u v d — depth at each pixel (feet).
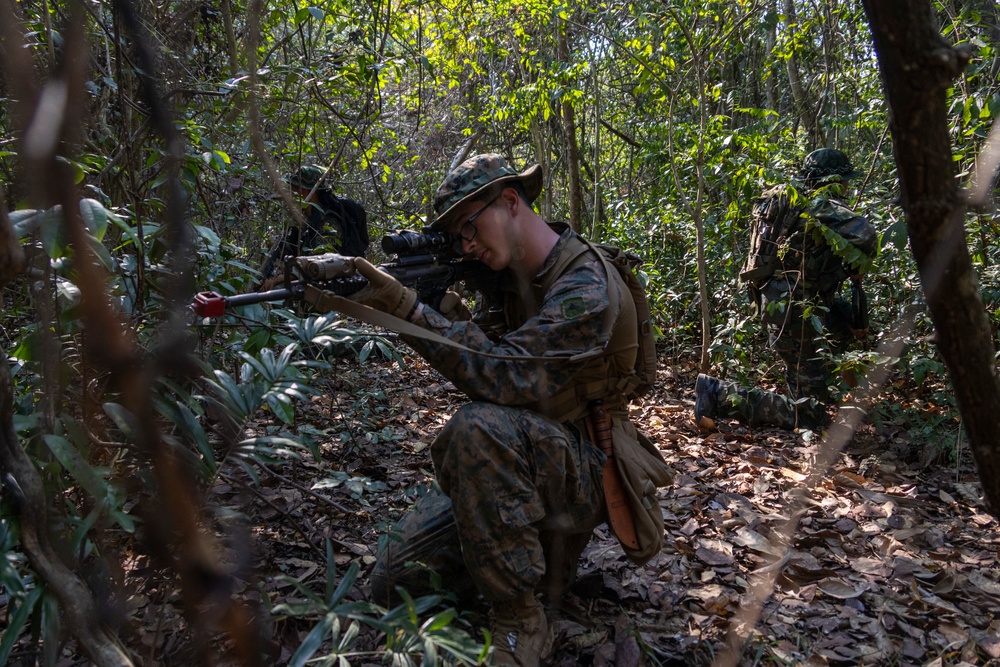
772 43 25.44
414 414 13.42
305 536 7.45
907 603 8.02
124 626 5.30
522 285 7.22
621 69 25.68
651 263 19.43
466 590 7.41
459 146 27.94
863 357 12.71
